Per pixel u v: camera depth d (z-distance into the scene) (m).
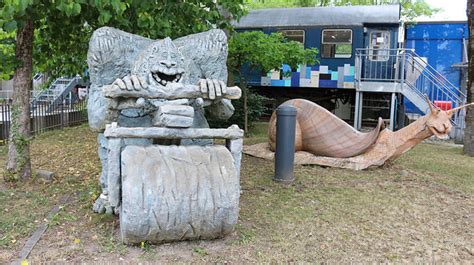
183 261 2.93
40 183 5.05
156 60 3.38
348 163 6.32
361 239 3.50
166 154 3.11
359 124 12.63
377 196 4.85
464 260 3.14
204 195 3.02
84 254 3.02
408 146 6.27
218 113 3.74
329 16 14.04
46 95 14.16
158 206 2.92
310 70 14.27
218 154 3.25
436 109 6.13
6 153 7.35
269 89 15.41
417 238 3.57
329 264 3.00
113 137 3.04
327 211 4.23
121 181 3.07
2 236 3.32
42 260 2.91
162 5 5.23
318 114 6.72
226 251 3.12
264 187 5.18
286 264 2.97
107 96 3.07
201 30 5.48
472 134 8.29
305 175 5.88
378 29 13.53
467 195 5.07
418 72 12.98
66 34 5.62
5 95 21.91
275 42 10.92
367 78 12.75
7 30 4.25
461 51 14.75
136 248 3.09
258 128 12.27
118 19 4.86
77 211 3.97
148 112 3.54
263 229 3.63
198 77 3.84
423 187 5.37
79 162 6.61
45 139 9.05
